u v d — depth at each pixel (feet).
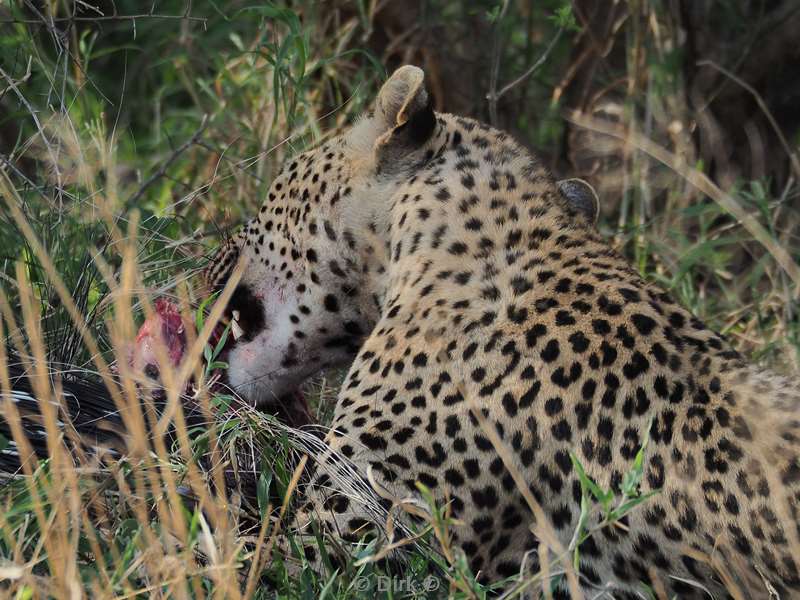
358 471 21.74
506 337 22.02
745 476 19.93
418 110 23.89
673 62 38.32
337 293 24.85
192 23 41.11
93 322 26.43
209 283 26.55
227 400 22.25
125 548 19.33
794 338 31.22
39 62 30.30
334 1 38.55
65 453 19.69
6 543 19.62
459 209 23.63
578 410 21.22
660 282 35.32
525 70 40.60
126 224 29.19
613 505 20.67
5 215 27.86
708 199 37.78
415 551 21.08
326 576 20.27
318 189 24.72
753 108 39.27
